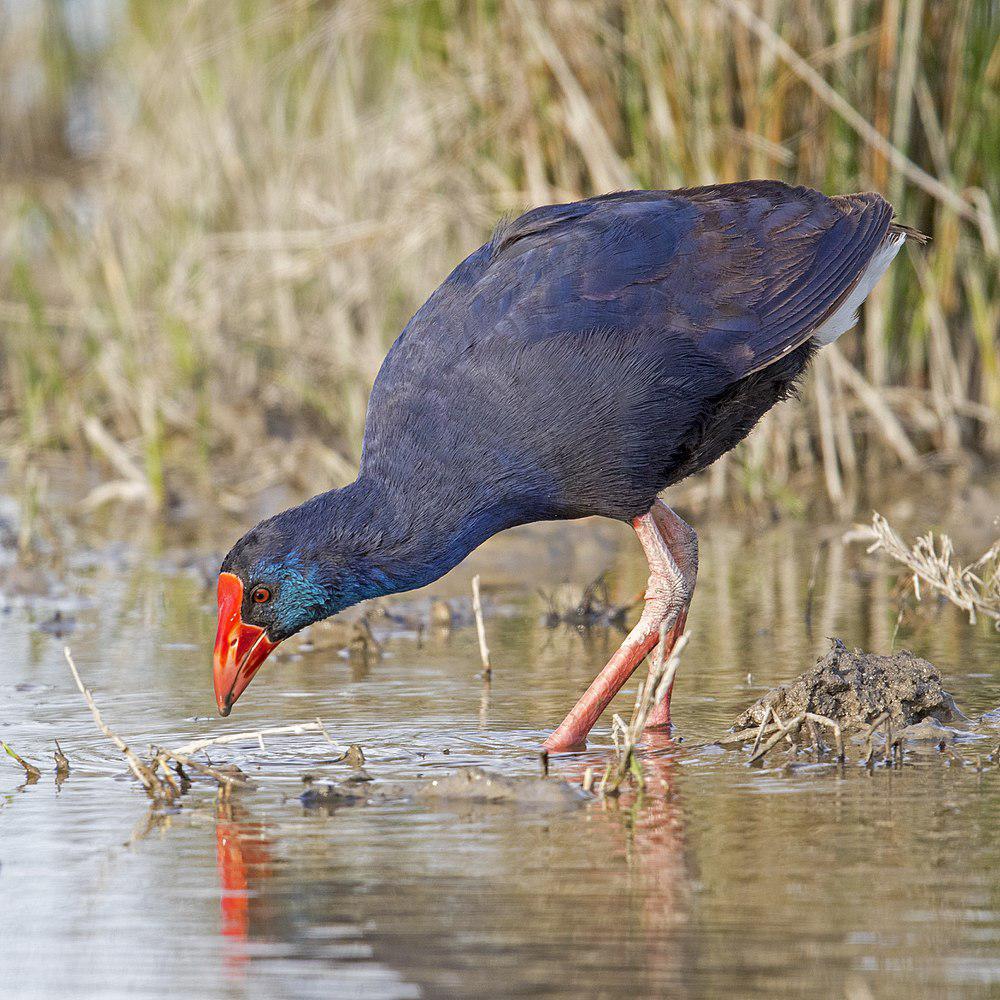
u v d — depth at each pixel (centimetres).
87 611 1230
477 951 544
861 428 1698
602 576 1209
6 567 1381
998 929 557
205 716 902
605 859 638
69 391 1912
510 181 1706
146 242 2088
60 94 2991
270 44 1988
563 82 1605
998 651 1005
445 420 841
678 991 509
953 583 1005
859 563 1350
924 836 658
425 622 1205
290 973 530
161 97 2123
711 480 1639
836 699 843
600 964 531
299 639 1141
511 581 1357
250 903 596
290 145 1945
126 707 924
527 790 733
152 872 634
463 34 1739
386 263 1788
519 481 850
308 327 1923
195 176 2020
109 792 757
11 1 3058
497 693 955
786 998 504
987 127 1634
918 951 538
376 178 1834
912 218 1659
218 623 853
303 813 716
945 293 1667
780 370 928
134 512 1672
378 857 646
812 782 747
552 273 870
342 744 838
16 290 2300
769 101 1562
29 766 793
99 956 549
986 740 816
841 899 586
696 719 877
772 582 1284
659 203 917
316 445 1703
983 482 1617
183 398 1880
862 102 1602
